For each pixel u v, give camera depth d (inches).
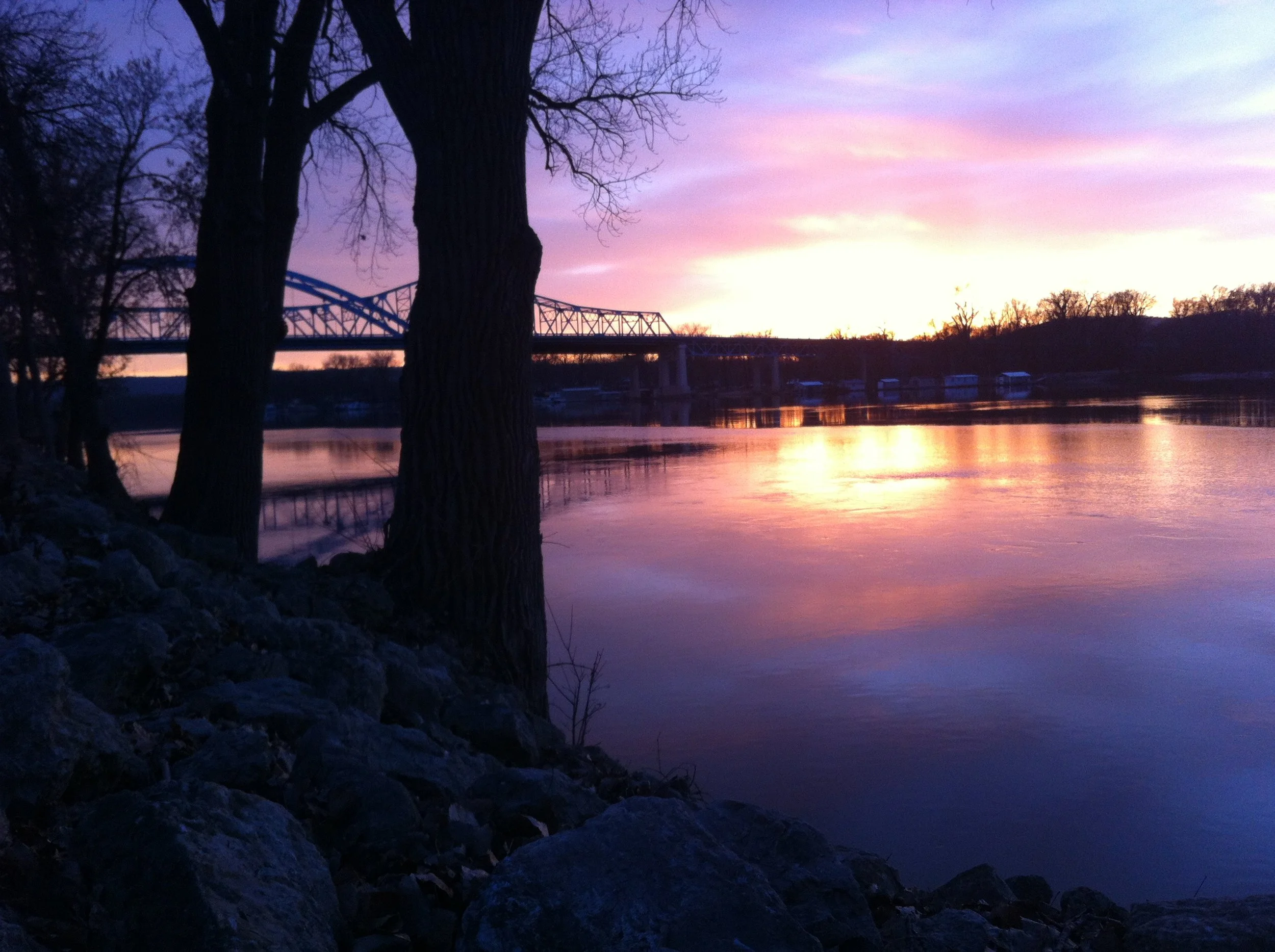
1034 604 565.3
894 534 814.5
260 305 395.2
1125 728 369.1
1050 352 6033.5
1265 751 340.5
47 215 665.6
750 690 415.8
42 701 100.0
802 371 7249.0
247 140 380.8
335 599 257.4
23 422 824.3
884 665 448.5
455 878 108.6
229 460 392.2
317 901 94.0
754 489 1172.5
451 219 275.0
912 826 292.5
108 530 218.7
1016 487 1092.5
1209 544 724.7
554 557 752.3
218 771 116.4
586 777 207.6
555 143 477.4
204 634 171.9
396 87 278.7
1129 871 263.7
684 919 91.3
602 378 7145.7
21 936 73.9
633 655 471.5
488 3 270.1
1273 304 6082.7
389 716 186.9
